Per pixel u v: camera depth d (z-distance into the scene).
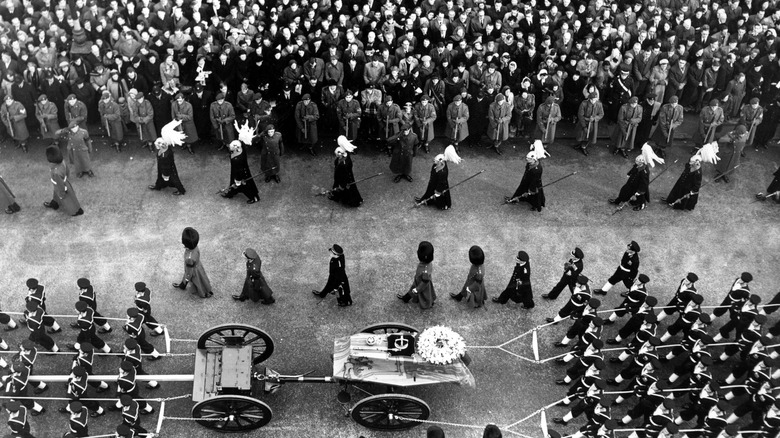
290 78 20.42
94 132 20.62
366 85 21.03
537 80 20.88
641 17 23.86
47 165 19.33
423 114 19.66
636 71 21.42
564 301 16.08
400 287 16.25
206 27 22.22
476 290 15.21
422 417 13.12
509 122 20.97
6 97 18.88
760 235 18.30
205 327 15.04
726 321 15.98
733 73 21.91
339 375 12.72
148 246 16.92
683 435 13.26
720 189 19.80
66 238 17.02
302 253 17.00
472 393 14.04
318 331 15.08
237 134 19.91
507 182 19.69
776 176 19.11
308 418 13.42
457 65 21.50
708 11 23.97
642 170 17.98
